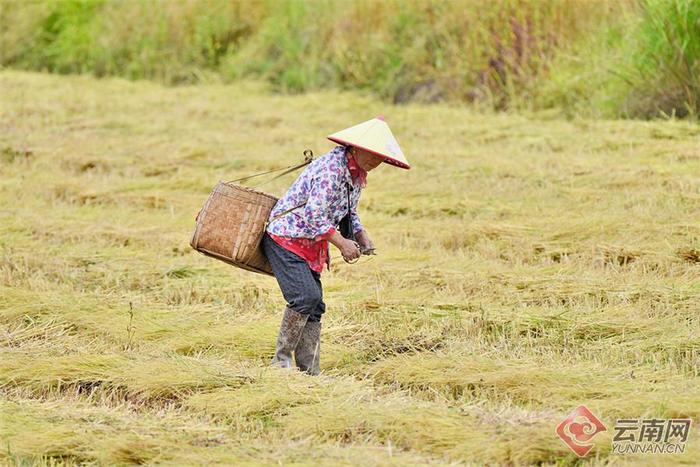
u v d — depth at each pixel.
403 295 17.73
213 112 35.59
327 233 13.73
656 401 12.87
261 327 16.19
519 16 35.62
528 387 13.58
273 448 11.95
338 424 12.53
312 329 14.59
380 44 39.47
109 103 37.53
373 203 23.91
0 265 19.50
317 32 41.88
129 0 46.19
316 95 38.62
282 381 13.69
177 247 20.91
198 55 44.22
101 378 14.05
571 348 15.47
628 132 29.17
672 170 24.89
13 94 38.56
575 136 29.34
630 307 16.77
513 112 34.19
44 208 24.00
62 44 46.78
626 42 32.41
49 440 12.00
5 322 16.64
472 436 12.09
